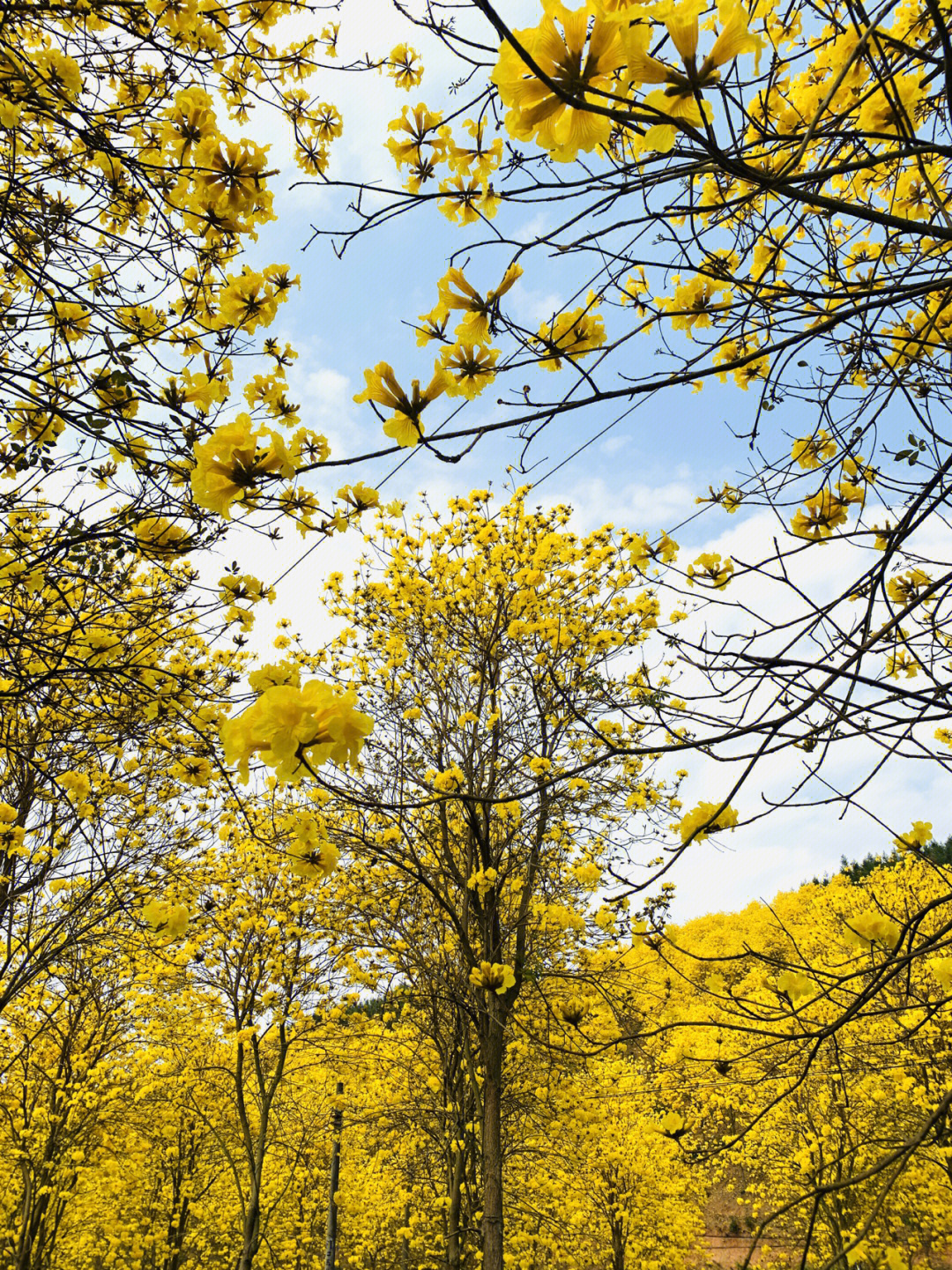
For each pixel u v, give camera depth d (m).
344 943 7.84
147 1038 10.08
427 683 7.43
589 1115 6.63
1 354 2.75
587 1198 11.32
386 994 7.56
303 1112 11.62
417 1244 10.14
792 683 1.81
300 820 1.71
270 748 1.11
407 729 6.59
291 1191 13.52
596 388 1.45
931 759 1.77
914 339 1.94
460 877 6.49
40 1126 9.61
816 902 12.91
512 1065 7.74
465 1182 8.08
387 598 7.30
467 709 7.12
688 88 0.96
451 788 5.39
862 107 1.80
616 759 5.59
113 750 4.31
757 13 1.65
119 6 2.67
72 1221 11.84
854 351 2.07
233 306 2.19
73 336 2.62
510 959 6.44
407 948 6.73
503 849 6.78
